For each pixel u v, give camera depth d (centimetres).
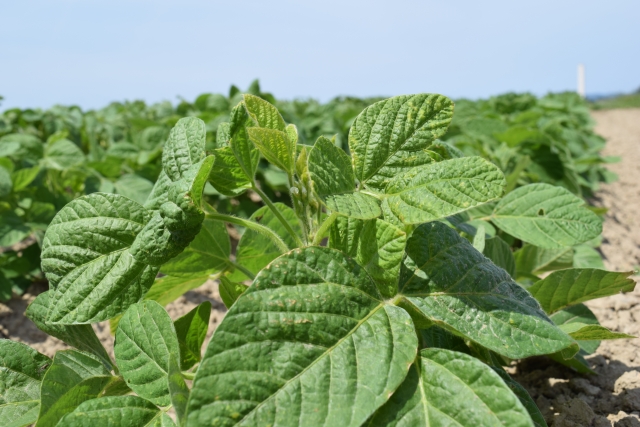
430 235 33
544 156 107
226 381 25
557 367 50
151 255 32
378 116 35
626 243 103
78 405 31
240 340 26
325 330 28
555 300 41
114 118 178
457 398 27
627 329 60
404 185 32
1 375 34
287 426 25
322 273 29
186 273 39
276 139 33
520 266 58
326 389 26
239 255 43
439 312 30
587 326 35
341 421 25
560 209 46
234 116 34
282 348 27
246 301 27
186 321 37
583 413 41
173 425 29
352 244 33
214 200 110
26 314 37
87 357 34
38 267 82
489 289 31
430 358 29
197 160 34
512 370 51
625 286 39
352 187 33
